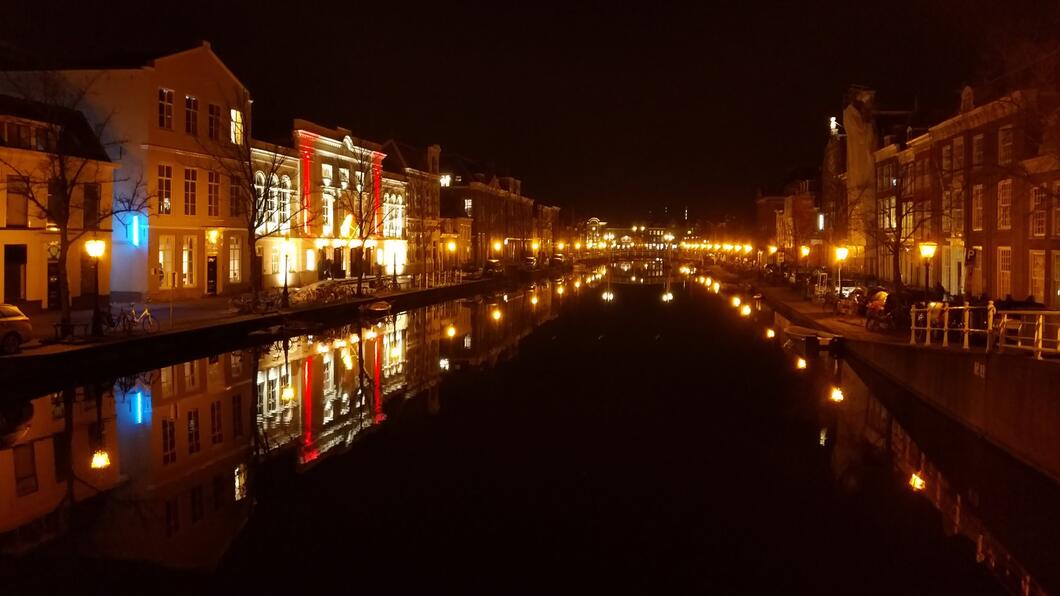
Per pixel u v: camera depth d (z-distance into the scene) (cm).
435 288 5531
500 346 3434
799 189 8362
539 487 1506
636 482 1541
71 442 1738
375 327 3912
